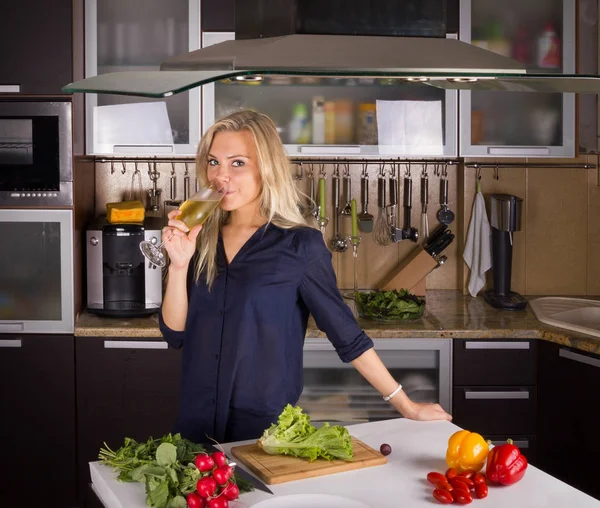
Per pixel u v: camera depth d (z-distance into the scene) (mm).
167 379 3660
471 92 3912
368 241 4359
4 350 3660
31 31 3578
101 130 3824
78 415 3684
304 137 3916
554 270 4383
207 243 2352
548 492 1875
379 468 1989
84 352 3658
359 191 4348
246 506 1772
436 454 2076
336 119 3916
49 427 3686
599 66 3977
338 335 2332
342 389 3719
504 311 3984
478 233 4238
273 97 3893
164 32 3812
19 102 3586
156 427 3686
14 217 3629
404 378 3674
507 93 3924
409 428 2258
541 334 3584
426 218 4297
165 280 3891
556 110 3945
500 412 3658
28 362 3664
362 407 3715
